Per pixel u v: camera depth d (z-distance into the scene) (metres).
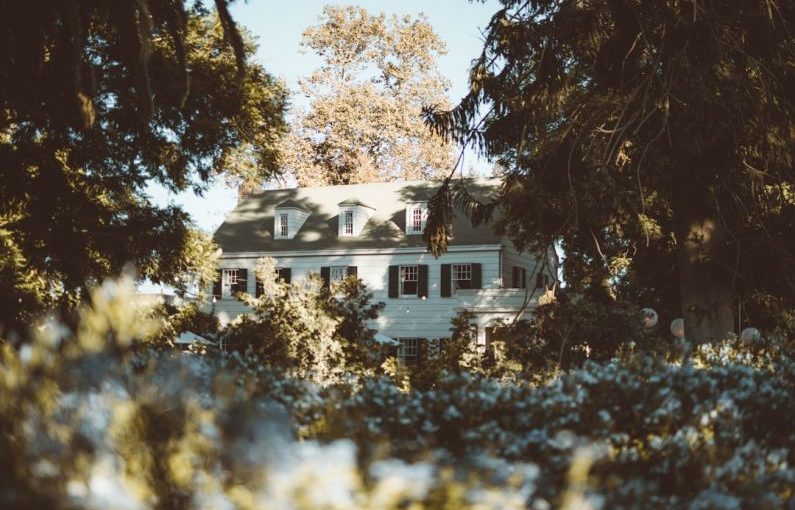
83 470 3.24
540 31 17.03
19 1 11.79
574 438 4.69
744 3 15.86
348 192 41.06
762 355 10.56
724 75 15.23
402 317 36.59
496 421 5.46
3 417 3.47
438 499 3.35
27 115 17.45
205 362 6.72
